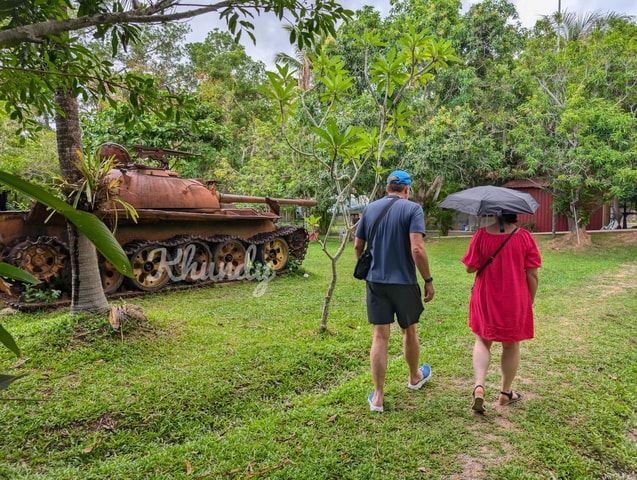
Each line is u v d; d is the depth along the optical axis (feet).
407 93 46.16
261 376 11.98
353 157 15.11
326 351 13.97
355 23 50.06
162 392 10.63
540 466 8.50
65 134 14.35
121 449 8.80
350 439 9.23
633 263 38.09
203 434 9.51
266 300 22.40
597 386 12.19
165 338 14.25
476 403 10.15
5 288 20.61
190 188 27.04
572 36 61.31
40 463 8.20
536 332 17.30
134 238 24.25
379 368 10.39
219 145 46.80
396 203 10.65
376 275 10.47
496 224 10.59
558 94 46.73
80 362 12.06
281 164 55.62
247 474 7.98
